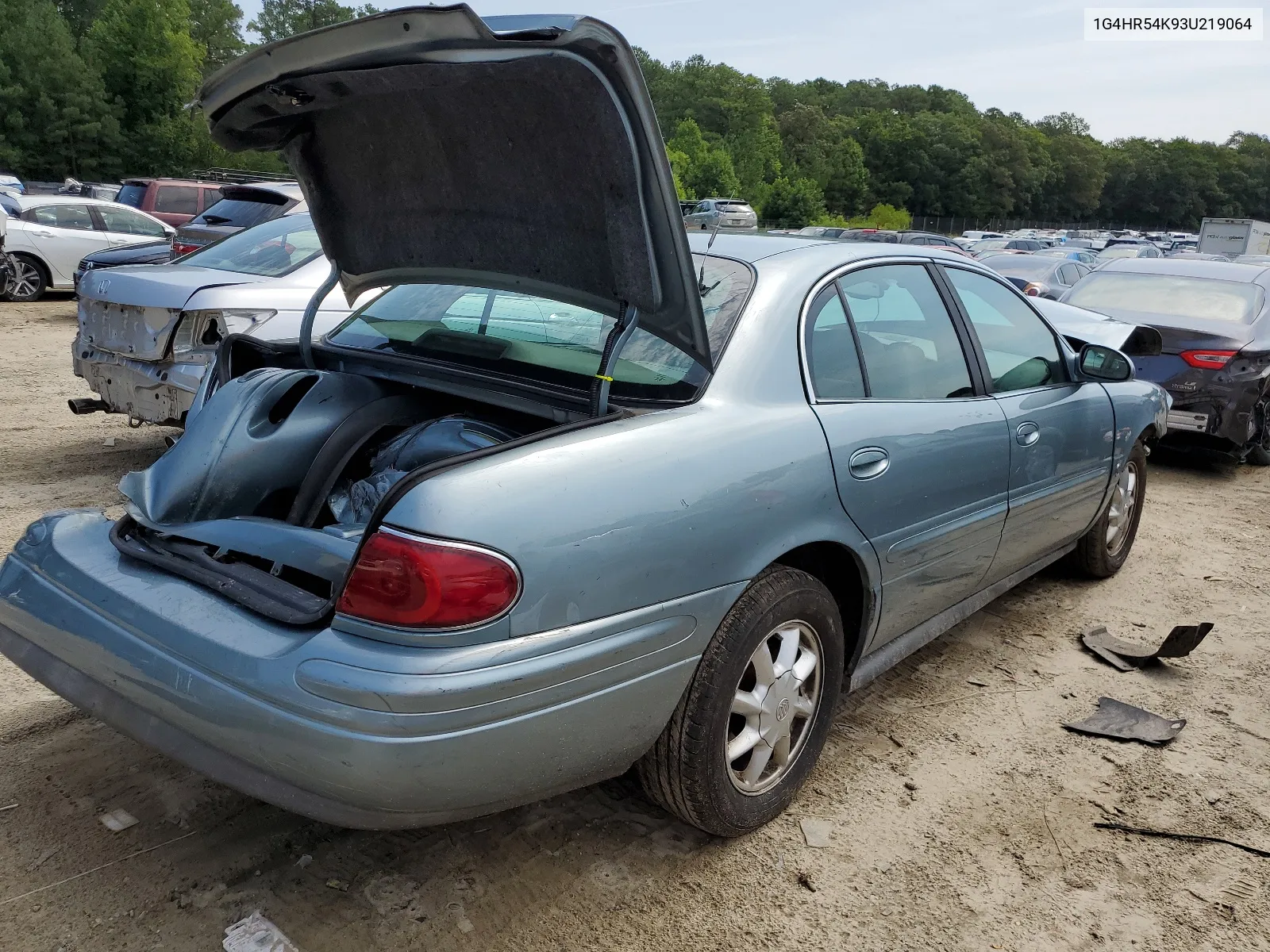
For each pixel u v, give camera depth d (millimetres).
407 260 3014
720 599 2420
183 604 2252
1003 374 3715
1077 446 4090
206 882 2463
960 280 3686
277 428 2787
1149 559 5539
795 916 2477
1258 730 3572
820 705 2883
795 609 2664
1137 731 3479
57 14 54469
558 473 2145
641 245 2258
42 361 9773
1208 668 4094
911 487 3020
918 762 3242
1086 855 2787
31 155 50562
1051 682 3891
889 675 3896
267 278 5645
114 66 51938
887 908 2527
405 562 1968
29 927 2277
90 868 2486
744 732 2646
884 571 2982
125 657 2223
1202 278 8477
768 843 2760
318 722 1938
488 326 3072
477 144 2436
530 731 2074
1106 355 4027
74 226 15055
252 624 2141
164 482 2678
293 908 2395
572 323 2887
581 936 2361
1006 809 2992
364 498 2682
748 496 2461
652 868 2627
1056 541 4273
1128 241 49062
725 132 109438
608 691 2207
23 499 5273
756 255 3029
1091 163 150125
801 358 2789
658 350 2684
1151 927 2514
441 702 1929
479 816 2174
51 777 2861
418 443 2719
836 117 139750
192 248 8727
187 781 2887
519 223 2553
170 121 52531
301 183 3047
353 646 1990
